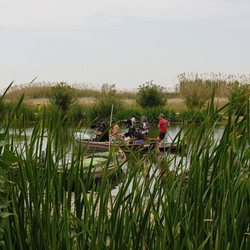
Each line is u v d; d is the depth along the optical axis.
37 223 2.96
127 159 3.06
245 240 2.90
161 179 3.02
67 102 39.69
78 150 3.06
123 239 2.92
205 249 2.90
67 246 2.76
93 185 2.96
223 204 2.80
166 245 2.91
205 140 2.99
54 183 2.99
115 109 40.38
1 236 2.77
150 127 40.75
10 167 3.03
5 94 3.10
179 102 48.31
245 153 2.99
